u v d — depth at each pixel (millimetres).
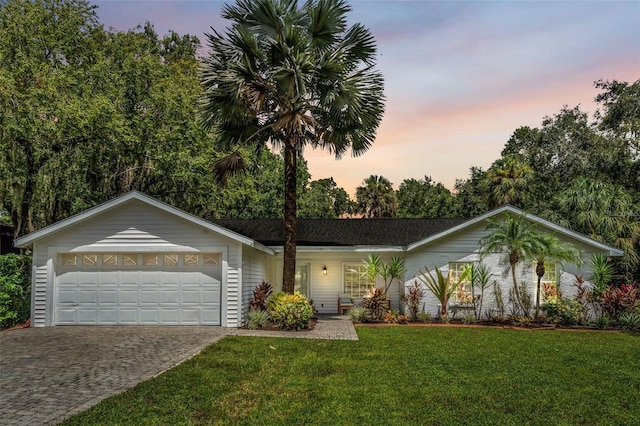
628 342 11852
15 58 18266
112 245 13461
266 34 13953
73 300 13539
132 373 7766
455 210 43125
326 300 18359
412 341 11352
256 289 15070
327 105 14211
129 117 20625
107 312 13523
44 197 18531
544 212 24453
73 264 13656
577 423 5777
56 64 20797
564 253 14578
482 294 16188
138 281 13625
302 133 13984
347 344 10742
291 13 13953
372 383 7355
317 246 17000
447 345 10883
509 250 15680
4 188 17531
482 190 33250
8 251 21234
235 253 13484
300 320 12953
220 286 13617
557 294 16094
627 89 25828
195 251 13477
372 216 42906
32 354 9281
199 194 22844
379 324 14719
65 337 11320
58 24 21125
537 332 13438
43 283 13430
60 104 17625
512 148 34250
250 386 7086
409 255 16578
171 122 21016
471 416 5922
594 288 15594
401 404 6328
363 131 14734
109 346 10141
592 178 26328
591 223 21391
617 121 26266
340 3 13633
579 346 11109
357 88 13797
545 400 6664
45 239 13477
